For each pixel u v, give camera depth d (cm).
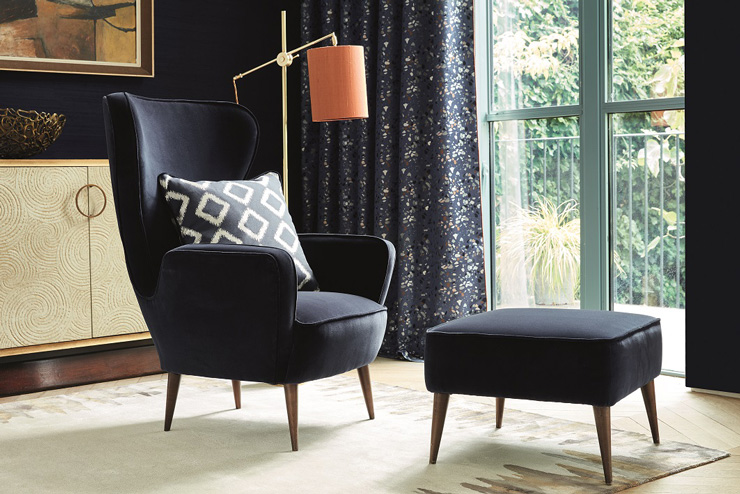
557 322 252
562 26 411
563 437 284
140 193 295
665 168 382
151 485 240
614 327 248
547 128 421
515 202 436
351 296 302
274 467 255
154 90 442
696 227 343
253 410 326
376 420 309
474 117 421
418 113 425
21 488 238
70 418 317
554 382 241
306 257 322
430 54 420
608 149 399
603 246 401
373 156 453
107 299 378
